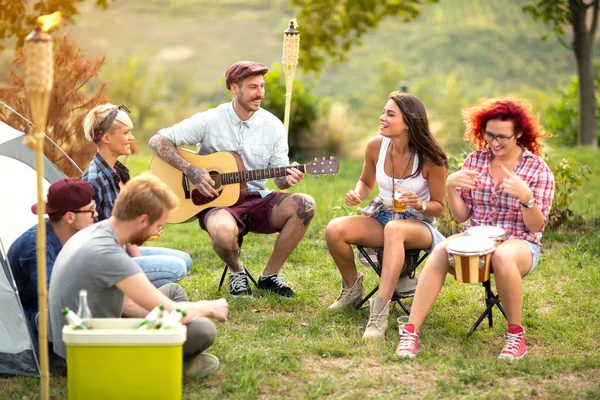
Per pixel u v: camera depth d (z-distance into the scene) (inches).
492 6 2206.0
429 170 188.2
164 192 143.6
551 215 282.4
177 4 2236.7
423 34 2037.4
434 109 1021.8
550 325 191.2
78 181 160.1
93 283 140.9
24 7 307.7
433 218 193.0
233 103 215.6
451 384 153.7
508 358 166.2
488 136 175.8
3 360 157.2
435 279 171.6
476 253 164.6
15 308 157.0
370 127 722.2
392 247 180.7
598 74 759.7
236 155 211.0
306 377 157.9
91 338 133.6
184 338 136.7
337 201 334.0
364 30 589.6
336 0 582.9
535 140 178.2
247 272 215.5
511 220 180.4
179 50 1900.8
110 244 141.6
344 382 155.4
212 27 2084.2
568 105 597.3
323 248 263.3
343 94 1656.0
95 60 267.9
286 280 220.2
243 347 172.7
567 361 166.4
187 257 194.1
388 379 155.7
